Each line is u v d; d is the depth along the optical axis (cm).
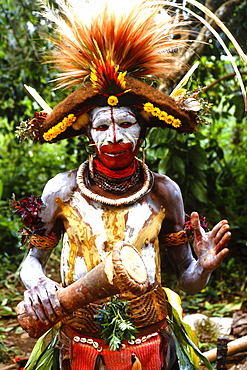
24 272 224
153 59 223
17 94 662
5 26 630
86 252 217
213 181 582
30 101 766
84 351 216
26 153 799
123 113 214
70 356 219
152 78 233
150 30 219
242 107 537
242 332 402
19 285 557
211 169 589
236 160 699
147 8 221
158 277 225
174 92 225
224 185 633
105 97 214
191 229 231
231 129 806
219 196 594
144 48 219
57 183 225
